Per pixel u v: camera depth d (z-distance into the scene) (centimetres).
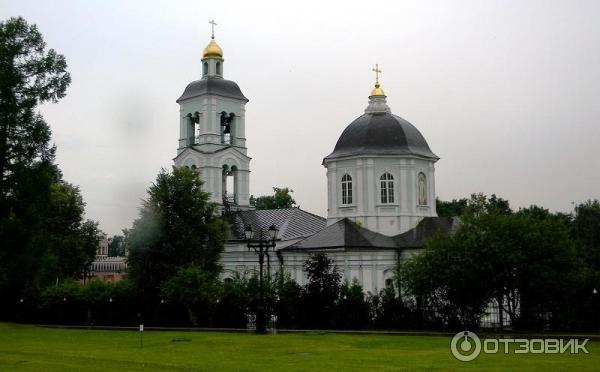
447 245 4569
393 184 6375
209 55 8238
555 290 4319
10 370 2577
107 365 2747
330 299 4903
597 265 6731
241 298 5162
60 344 3831
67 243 8231
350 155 6394
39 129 5278
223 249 6531
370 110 6756
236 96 8194
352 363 2778
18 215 5175
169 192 6338
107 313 6012
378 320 4800
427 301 4703
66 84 5500
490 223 4503
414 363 2759
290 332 4562
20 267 5212
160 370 2586
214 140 8006
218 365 2741
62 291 6297
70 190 8575
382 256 5934
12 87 5206
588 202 8819
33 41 5422
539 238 4362
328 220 6569
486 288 4438
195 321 5459
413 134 6588
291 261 6219
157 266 6022
